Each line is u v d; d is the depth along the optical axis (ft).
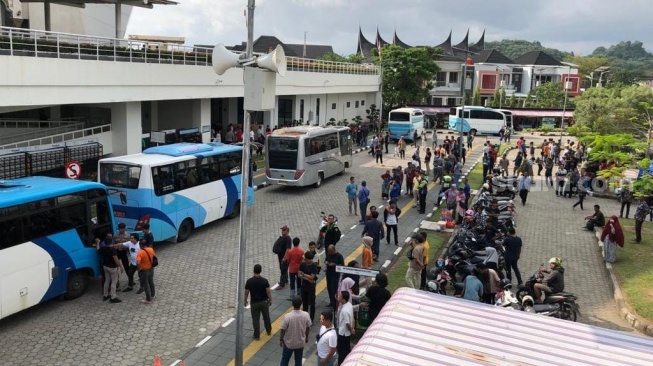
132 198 52.49
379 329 19.89
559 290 40.27
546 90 239.91
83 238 42.68
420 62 202.08
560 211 76.79
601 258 55.72
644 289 45.14
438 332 19.69
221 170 63.87
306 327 30.35
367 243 43.06
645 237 62.59
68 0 93.56
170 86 89.56
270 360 34.01
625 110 124.16
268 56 28.60
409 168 82.38
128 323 38.83
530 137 186.70
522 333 19.83
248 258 53.26
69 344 35.55
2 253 36.24
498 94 234.58
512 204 66.85
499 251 48.85
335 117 169.37
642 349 18.95
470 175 103.09
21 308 37.78
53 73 66.95
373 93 196.34
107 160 53.42
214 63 30.35
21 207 37.50
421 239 43.11
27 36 70.85
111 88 77.25
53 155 70.18
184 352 34.91
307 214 71.20
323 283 46.73
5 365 32.68
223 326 38.65
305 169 83.71
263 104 29.60
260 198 80.38
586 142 116.88
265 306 36.22
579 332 20.11
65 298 42.27
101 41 86.99
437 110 212.23
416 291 23.66
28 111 85.30
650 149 92.68
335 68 155.74
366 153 129.90
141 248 42.27
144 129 111.34
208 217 61.82
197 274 48.67
